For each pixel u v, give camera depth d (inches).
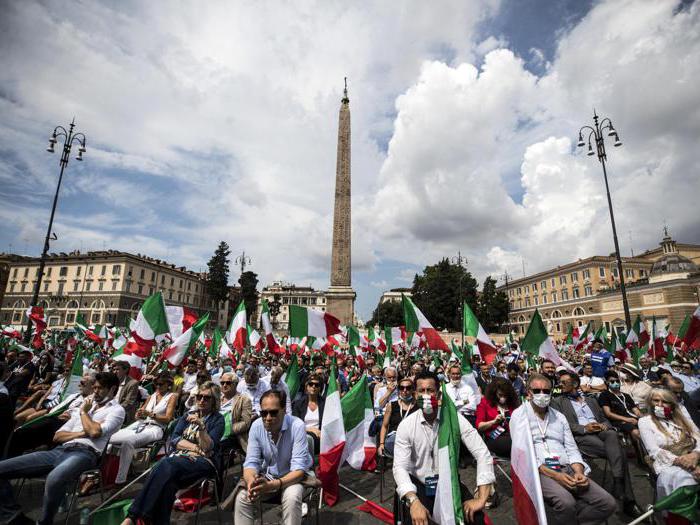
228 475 279.0
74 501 201.0
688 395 292.5
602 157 807.1
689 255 3038.9
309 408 295.1
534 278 3390.7
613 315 2486.5
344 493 247.8
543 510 131.7
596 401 291.1
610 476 270.2
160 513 172.7
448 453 141.2
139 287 2893.7
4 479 189.6
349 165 1611.7
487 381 452.8
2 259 3125.0
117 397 290.7
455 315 2851.9
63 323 2773.1
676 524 167.8
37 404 315.3
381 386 354.3
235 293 4143.7
